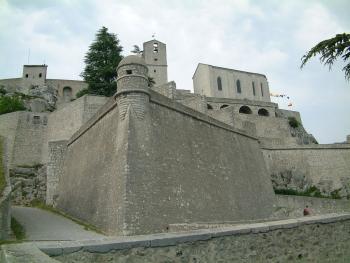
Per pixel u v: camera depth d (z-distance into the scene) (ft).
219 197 67.21
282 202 91.50
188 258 20.53
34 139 113.19
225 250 22.02
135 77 58.29
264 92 215.31
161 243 19.89
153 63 221.25
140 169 52.65
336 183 112.78
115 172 53.83
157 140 58.23
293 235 25.73
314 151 118.62
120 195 49.93
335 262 27.63
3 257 15.25
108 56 140.36
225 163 75.72
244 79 210.59
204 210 61.00
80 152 77.41
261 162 97.45
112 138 59.77
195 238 21.07
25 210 76.69
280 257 24.32
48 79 191.01
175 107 66.49
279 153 119.85
